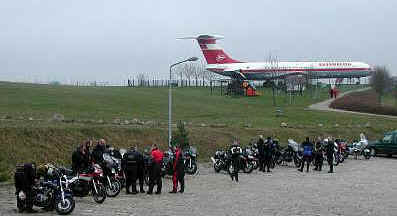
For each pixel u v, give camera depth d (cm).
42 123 3988
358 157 4628
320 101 9725
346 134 5678
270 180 2773
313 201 1992
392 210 1778
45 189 1748
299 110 7794
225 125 5338
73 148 3416
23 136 3238
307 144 3291
